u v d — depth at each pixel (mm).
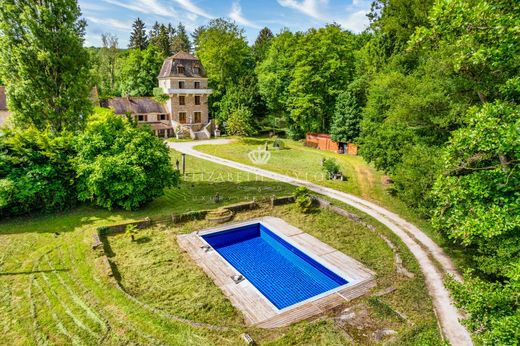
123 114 46656
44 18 20266
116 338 9664
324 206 22094
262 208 21625
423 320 11047
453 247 16625
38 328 9953
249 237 19562
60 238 15812
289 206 22172
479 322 7113
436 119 16500
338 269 14492
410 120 18344
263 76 52594
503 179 7344
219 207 20766
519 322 5711
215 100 58438
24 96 20781
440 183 8336
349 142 41344
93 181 18062
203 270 13969
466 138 7172
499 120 6637
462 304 7453
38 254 14273
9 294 11492
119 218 18469
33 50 20266
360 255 15914
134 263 14266
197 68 52188
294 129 51562
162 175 20250
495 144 6609
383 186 27250
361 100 41531
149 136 20625
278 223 19562
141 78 61688
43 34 20344
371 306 11758
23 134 18203
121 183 18703
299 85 46000
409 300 12195
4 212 17453
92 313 10711
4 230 16328
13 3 19906
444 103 16656
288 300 13414
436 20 7727
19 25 20125
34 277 12578
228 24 57312
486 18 7105
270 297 13578
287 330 10383
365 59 40062
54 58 20750
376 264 15062
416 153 16859
